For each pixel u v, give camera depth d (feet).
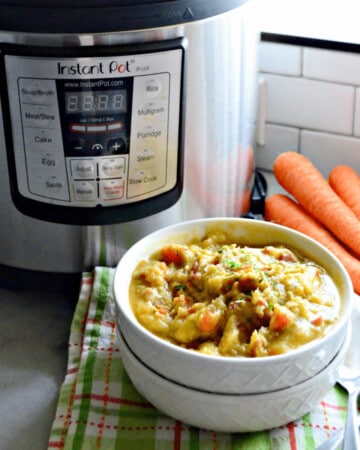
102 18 2.05
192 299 2.05
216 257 2.13
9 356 2.39
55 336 2.47
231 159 2.57
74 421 2.06
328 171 3.24
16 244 2.48
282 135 3.27
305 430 2.04
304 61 3.05
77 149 2.22
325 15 3.24
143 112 2.21
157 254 2.21
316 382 1.92
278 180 3.01
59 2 2.02
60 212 2.34
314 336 1.90
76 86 2.13
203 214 2.57
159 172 2.34
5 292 2.66
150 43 2.12
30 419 2.16
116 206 2.34
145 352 1.92
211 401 1.88
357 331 2.26
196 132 2.37
